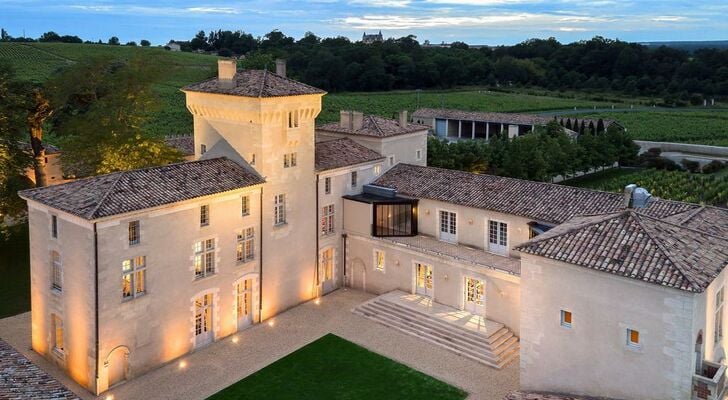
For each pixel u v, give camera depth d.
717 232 34.81
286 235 48.47
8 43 167.00
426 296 49.25
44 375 27.58
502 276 43.69
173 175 42.16
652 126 159.88
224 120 47.47
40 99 66.81
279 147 46.56
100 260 36.19
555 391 32.44
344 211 53.62
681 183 95.00
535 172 91.69
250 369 40.25
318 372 39.84
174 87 138.25
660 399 28.66
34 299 41.53
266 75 47.66
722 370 27.92
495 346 41.94
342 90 184.75
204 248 42.56
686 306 27.30
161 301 40.03
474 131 136.12
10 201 57.75
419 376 39.31
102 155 58.16
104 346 37.12
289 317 48.22
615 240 30.98
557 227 35.31
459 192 50.16
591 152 105.62
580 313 30.97
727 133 152.62
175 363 40.97
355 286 54.12
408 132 59.34
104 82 65.75
